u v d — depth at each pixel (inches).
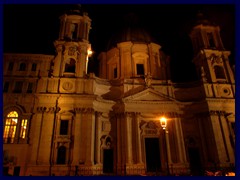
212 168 1206.3
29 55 1343.5
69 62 1419.8
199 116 1370.6
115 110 1355.8
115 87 1433.3
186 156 1296.8
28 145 1139.3
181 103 1386.6
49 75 1307.8
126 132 1246.9
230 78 1460.4
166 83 1457.9
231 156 1227.2
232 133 1300.4
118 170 1193.4
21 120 1187.9
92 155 1135.6
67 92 1254.9
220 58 1529.3
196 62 1635.1
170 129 1325.0
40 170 1067.9
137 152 1213.7
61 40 1392.7
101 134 1282.0
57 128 1170.0
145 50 1616.6
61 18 1504.7
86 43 1417.3
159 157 1284.4
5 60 1316.4
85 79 1300.4
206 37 1609.3
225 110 1365.7
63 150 1147.9
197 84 1465.3
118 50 1638.8
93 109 1229.1
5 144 1126.4
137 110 1323.8
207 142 1315.2
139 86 1417.3
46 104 1208.8
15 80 1273.4
